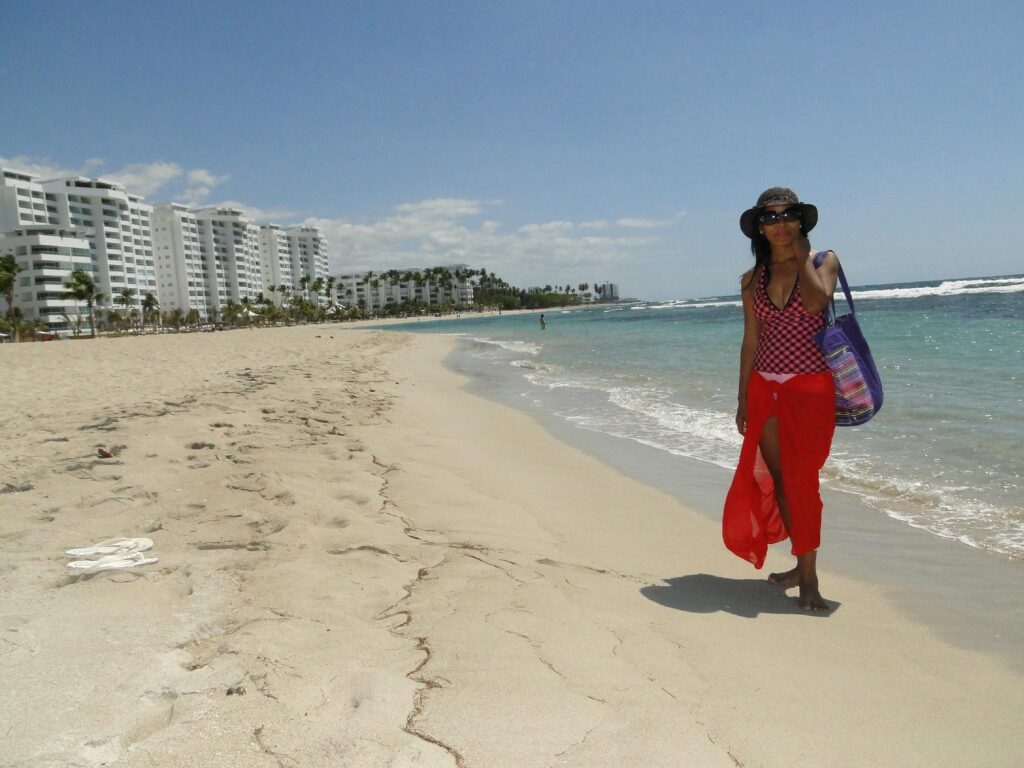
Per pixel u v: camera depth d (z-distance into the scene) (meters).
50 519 4.15
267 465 5.61
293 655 2.50
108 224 103.62
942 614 3.36
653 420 9.77
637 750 2.06
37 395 11.17
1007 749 2.19
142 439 6.38
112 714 2.06
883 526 4.81
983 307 39.22
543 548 4.20
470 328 76.44
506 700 2.29
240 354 25.14
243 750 1.92
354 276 197.38
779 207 3.22
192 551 3.64
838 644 2.99
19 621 2.71
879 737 2.23
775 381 3.43
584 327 53.66
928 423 7.82
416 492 5.29
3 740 1.91
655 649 2.81
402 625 2.87
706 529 4.91
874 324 28.64
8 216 93.81
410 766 1.90
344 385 13.13
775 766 2.04
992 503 5.11
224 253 136.12
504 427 9.52
